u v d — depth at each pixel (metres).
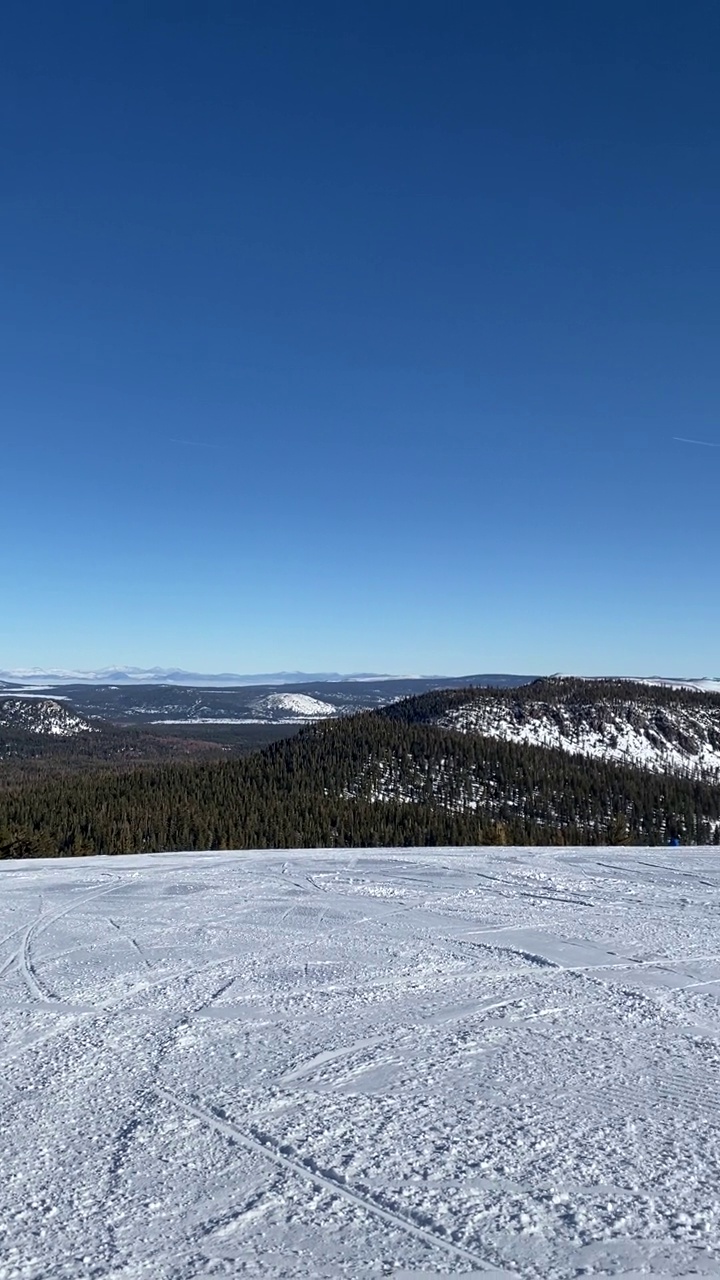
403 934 9.00
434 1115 4.26
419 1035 5.55
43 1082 4.80
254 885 12.90
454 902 11.14
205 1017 6.01
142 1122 4.22
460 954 7.99
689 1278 2.85
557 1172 3.63
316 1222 3.24
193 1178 3.62
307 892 12.13
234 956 7.98
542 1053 5.18
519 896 11.62
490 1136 4.00
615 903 10.98
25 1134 4.10
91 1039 5.55
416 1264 2.94
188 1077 4.84
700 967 7.44
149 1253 3.03
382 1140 3.97
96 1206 3.39
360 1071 4.91
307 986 6.84
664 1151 3.83
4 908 10.94
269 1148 3.91
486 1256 2.99
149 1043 5.46
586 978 7.05
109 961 7.83
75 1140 4.03
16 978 7.22
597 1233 3.13
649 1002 6.31
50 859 17.58
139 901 11.45
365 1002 6.35
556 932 9.04
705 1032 5.59
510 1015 6.00
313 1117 4.25
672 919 9.80
